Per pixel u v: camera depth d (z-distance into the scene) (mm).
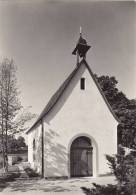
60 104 14273
